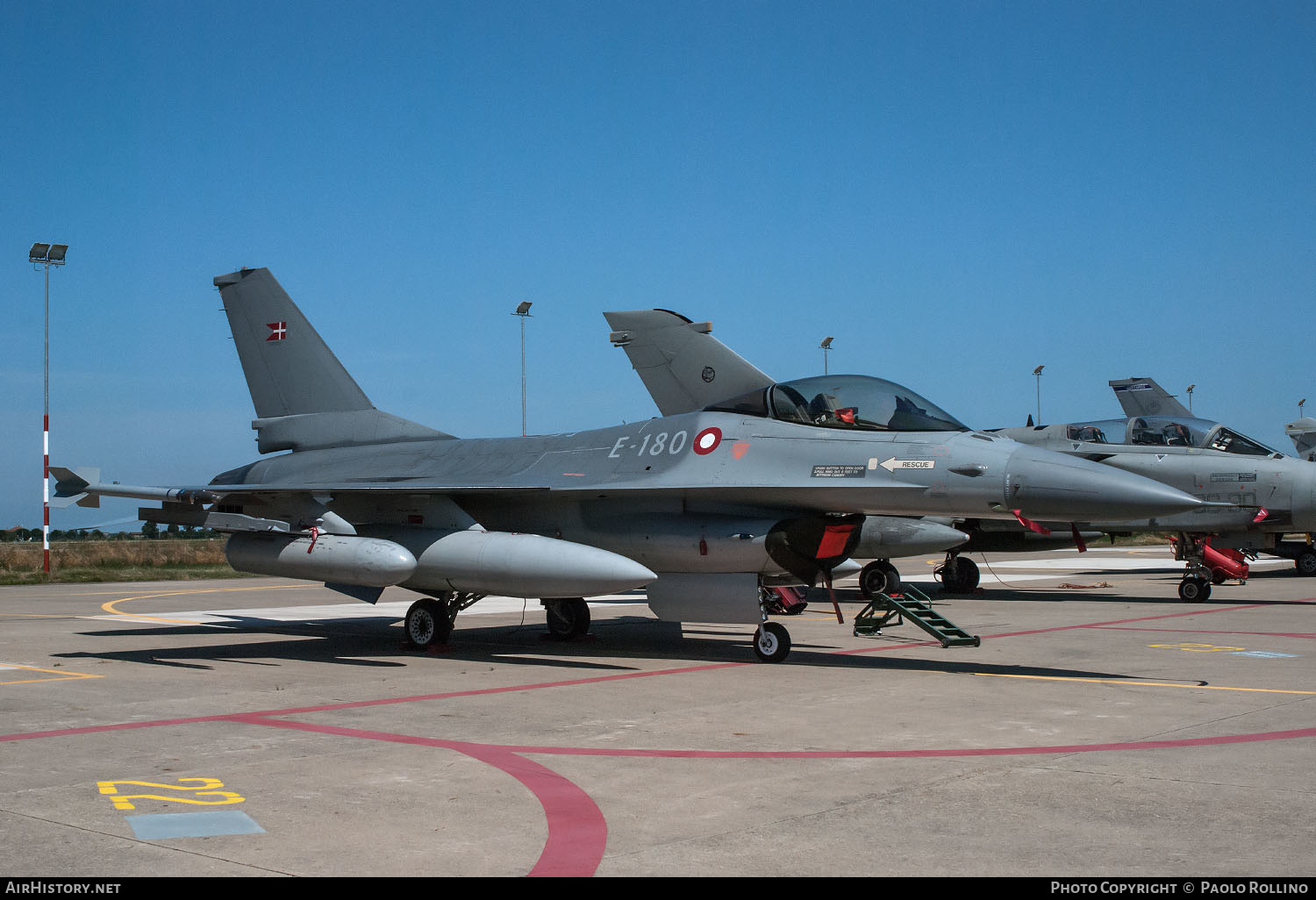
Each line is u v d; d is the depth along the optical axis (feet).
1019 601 68.90
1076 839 17.15
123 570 105.60
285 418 58.34
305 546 42.78
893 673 36.78
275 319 58.70
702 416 44.14
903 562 128.26
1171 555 140.05
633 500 43.91
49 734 26.20
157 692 33.04
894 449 38.47
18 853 16.57
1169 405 101.50
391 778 21.53
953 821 18.21
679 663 39.96
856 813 18.74
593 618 59.88
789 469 40.29
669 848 16.81
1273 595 71.67
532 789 20.56
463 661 41.09
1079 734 25.71
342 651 44.29
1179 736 25.43
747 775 21.72
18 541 264.93
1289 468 70.44
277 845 17.01
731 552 40.29
